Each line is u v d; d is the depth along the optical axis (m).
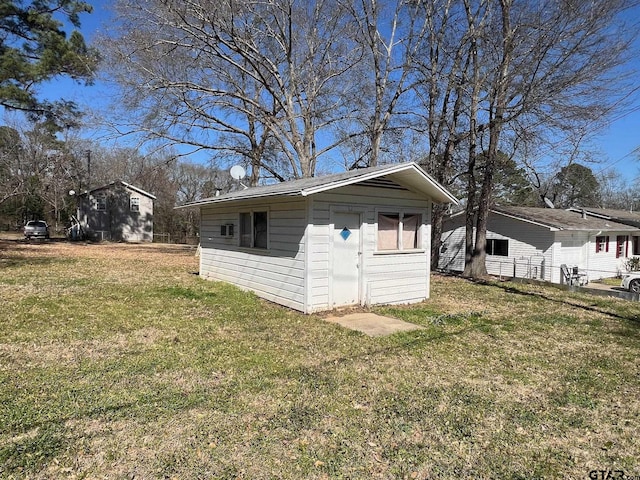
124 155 18.70
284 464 2.90
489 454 3.11
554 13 11.98
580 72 11.90
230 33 15.68
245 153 20.34
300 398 3.98
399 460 3.00
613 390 4.39
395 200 9.07
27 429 3.23
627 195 42.75
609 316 8.34
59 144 29.16
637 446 3.28
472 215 15.45
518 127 13.50
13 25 16.34
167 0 14.15
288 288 8.39
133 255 21.17
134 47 15.32
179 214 40.56
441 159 16.89
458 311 8.50
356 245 8.55
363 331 6.61
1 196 28.91
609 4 11.05
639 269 19.31
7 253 19.09
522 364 5.17
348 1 17.25
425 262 9.76
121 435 3.19
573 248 17.53
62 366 4.62
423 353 5.51
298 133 18.38
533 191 32.88
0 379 4.18
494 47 13.68
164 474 2.74
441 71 16.62
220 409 3.69
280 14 17.58
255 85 21.00
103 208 33.41
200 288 10.46
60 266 14.87
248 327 6.69
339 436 3.30
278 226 8.73
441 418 3.66
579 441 3.34
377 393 4.15
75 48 17.09
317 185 7.54
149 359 4.94
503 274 18.12
